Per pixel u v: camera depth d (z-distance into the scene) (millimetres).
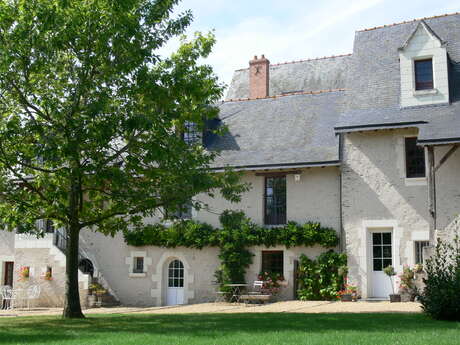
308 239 19750
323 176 20297
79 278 21266
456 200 17922
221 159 21516
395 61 21062
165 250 21922
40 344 8766
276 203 20953
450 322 11133
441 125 17406
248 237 20422
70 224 13953
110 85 13312
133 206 14602
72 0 12641
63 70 13375
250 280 20594
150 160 12836
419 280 17734
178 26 13625
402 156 18953
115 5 12406
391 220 18828
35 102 13398
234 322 11602
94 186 14273
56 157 12680
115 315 14586
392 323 10977
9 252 23984
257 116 23469
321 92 23516
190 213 21906
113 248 22641
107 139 12242
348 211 19359
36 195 14180
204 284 21234
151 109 13516
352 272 19000
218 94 14930
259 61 28734
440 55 19188
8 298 21547
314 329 10133
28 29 12297
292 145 21172
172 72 13508
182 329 10523
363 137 19516
